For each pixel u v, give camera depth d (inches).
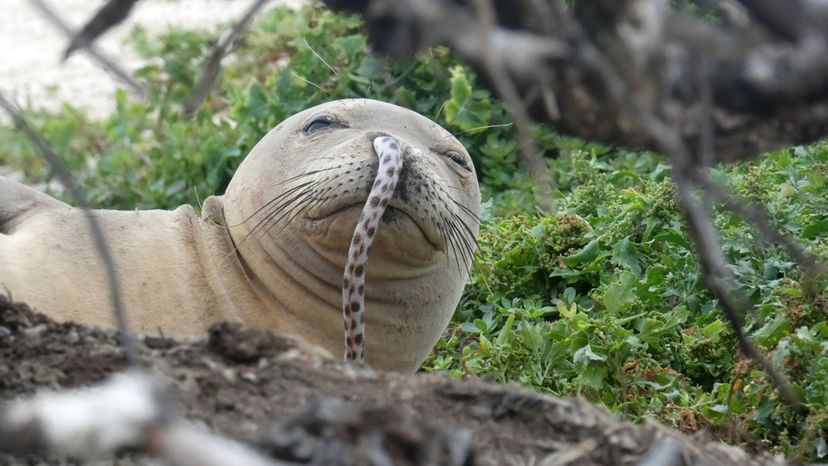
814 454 602.9
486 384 473.7
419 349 781.9
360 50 1174.3
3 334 498.6
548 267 881.5
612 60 330.6
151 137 1378.0
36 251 719.1
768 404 644.1
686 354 748.0
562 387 748.0
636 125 350.0
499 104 1152.8
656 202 863.1
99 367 471.8
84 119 1395.2
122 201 1234.0
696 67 346.6
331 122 772.6
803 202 863.7
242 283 750.5
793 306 693.9
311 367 479.2
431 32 334.0
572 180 1058.7
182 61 1364.4
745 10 341.1
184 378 459.2
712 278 388.2
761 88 344.5
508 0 331.3
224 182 1202.6
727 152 366.6
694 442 468.4
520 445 440.5
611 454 436.5
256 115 1202.0
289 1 1477.6
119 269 727.1
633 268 842.2
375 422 346.9
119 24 353.7
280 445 340.5
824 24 337.1
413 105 1129.4
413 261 721.6
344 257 719.1
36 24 1758.1
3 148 1365.7
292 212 727.7
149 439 265.6
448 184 762.8
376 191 662.5
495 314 874.8
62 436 263.9
